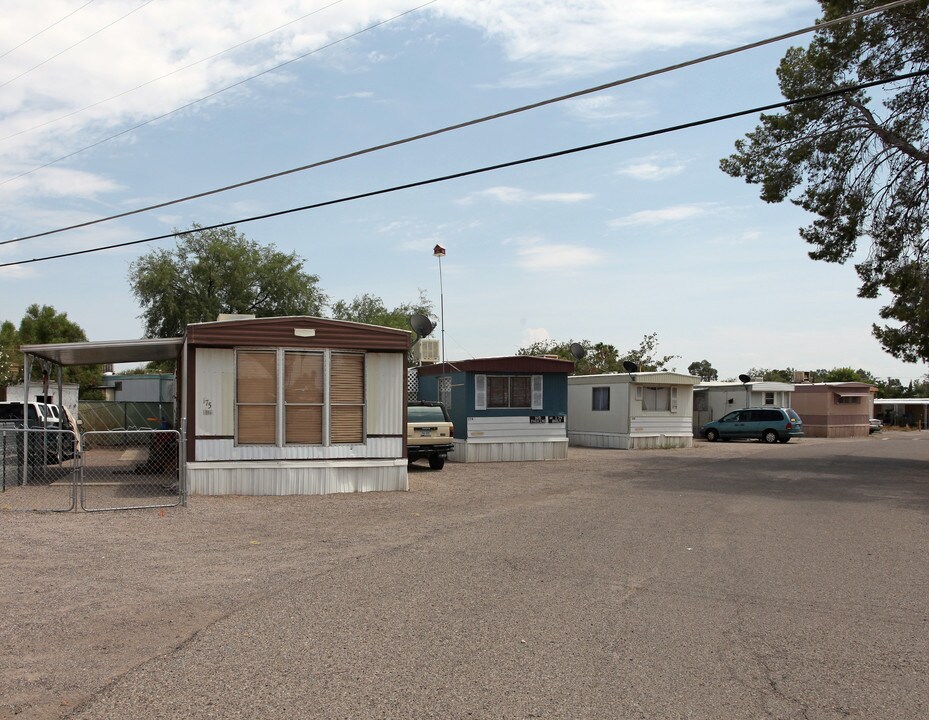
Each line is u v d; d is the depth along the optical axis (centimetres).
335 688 474
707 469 2039
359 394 1486
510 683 485
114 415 2944
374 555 869
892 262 2162
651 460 2372
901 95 2066
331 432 1464
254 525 1077
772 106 1055
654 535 1005
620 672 505
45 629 590
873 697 468
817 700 463
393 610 644
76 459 1162
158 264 3828
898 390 8494
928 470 2019
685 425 3086
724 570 801
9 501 1260
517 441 2364
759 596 697
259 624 603
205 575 768
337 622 609
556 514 1191
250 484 1412
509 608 652
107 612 635
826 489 1563
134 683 481
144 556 856
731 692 474
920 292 2120
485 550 899
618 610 648
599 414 3098
